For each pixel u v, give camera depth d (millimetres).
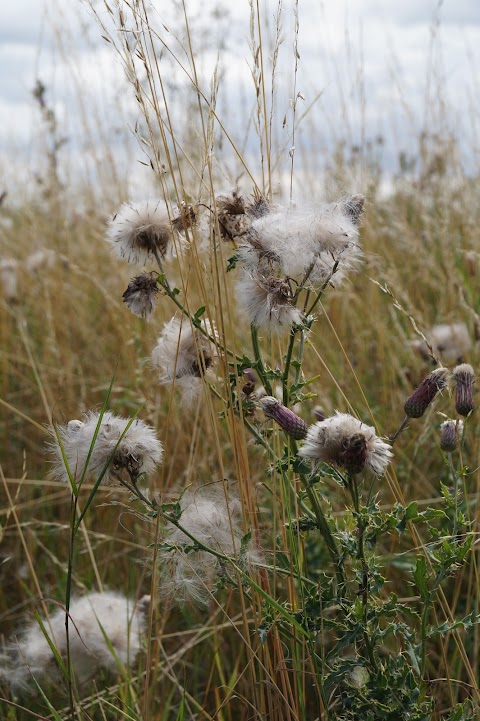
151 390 907
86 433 638
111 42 639
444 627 616
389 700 605
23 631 780
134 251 654
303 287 627
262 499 774
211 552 621
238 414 650
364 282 1059
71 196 1350
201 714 706
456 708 639
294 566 637
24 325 1068
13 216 1555
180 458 843
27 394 1025
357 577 606
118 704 723
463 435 660
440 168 1174
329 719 610
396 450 846
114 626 724
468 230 1071
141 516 661
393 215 1150
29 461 952
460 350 889
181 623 800
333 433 586
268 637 671
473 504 779
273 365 675
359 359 979
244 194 661
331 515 646
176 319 684
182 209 644
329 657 604
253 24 653
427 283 1042
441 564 615
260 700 644
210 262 646
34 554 863
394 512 620
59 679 729
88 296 1206
